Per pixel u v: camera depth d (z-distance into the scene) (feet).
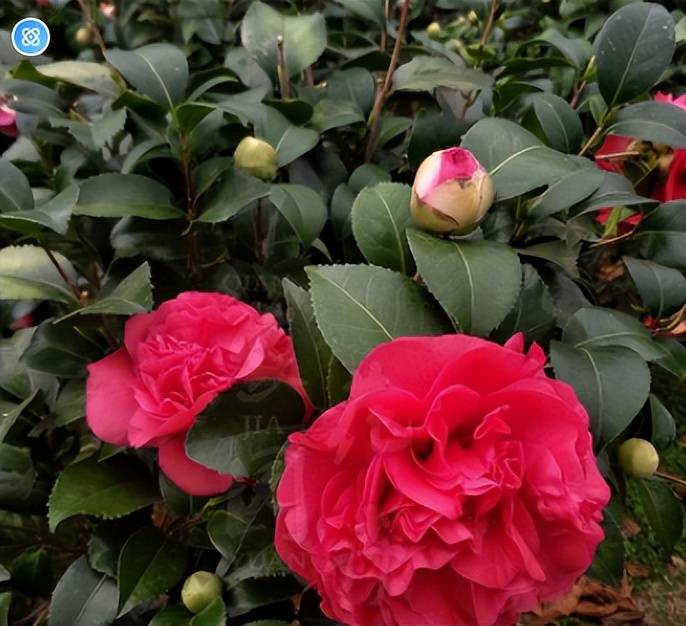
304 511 0.79
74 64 1.41
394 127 1.54
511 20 2.19
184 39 1.94
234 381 0.97
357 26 1.97
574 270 1.20
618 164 1.44
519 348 0.81
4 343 1.28
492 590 0.78
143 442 0.95
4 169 1.08
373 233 1.04
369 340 0.90
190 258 1.29
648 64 1.19
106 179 1.18
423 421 0.78
